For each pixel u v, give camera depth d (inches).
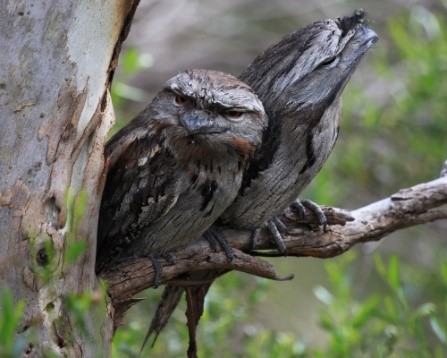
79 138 314.2
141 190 358.6
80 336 309.6
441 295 554.9
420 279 577.3
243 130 359.9
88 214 318.0
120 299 352.8
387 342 438.3
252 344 474.0
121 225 363.6
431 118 603.8
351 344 457.1
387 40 700.7
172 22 755.4
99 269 371.9
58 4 312.5
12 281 301.9
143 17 736.3
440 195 409.1
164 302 410.6
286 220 399.2
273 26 774.5
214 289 479.2
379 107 605.0
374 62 636.7
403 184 624.7
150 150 358.0
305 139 379.6
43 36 311.7
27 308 302.2
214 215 368.2
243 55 765.9
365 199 629.3
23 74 310.0
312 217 395.9
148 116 365.7
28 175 306.7
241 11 767.1
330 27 378.0
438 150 593.9
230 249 377.1
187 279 390.6
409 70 595.2
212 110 354.6
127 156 360.8
